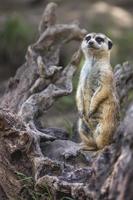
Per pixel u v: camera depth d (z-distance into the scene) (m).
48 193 9.50
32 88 12.27
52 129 12.03
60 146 10.88
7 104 12.44
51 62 13.31
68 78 12.42
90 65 11.70
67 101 18.91
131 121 7.99
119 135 8.14
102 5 30.16
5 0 32.12
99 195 8.20
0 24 26.39
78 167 9.80
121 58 24.61
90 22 27.98
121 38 26.23
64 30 13.37
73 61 12.59
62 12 29.34
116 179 7.87
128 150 7.78
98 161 8.36
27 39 25.44
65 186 9.08
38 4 32.25
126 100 12.88
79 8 30.02
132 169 7.63
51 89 11.99
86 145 11.39
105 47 11.70
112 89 11.16
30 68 12.84
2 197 10.34
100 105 11.05
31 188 9.89
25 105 11.71
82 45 12.04
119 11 29.70
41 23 13.78
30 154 9.99
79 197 8.83
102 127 10.89
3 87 19.55
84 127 11.48
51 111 19.00
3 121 9.91
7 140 10.03
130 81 13.00
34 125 11.48
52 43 13.38
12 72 25.30
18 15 27.62
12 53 25.41
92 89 11.51
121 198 7.68
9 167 10.05
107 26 27.84
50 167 9.64
